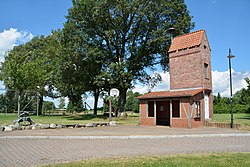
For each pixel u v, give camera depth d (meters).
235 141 13.26
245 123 21.05
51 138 14.67
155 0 34.03
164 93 25.12
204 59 25.09
